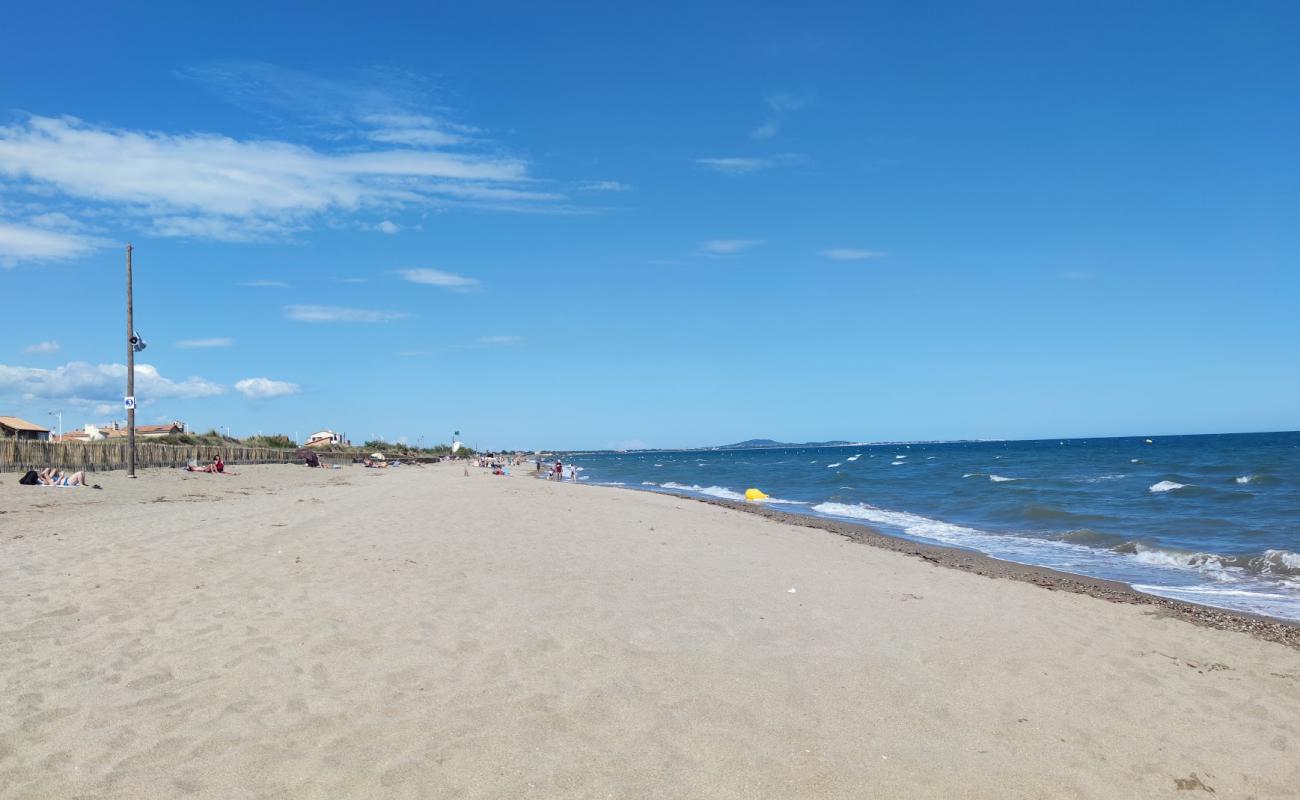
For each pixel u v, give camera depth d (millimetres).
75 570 9336
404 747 4688
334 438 91188
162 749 4543
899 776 4652
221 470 34969
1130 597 11594
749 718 5406
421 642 6773
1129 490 33406
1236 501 27172
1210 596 12281
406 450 106125
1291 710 6328
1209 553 16422
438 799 4086
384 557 10641
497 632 7148
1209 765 5164
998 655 7434
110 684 5566
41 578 8859
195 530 12812
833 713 5605
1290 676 7320
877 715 5625
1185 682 6977
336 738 4777
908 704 5887
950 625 8562
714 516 21719
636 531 15469
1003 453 116312
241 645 6539
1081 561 16141
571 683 5895
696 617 8117
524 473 62469
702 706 5570
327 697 5441
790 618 8359
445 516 16281
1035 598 10781
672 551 12820
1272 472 41500
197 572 9344
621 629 7453
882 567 13141
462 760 4539
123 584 8617
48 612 7402
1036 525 22969
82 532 12531
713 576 10625
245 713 5117
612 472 76250
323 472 45219
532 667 6227
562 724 5121
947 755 5008
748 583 10289
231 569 9570
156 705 5203
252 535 12273
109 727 4824
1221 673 7355
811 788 4430
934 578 12211
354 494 23562
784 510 29016
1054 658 7477
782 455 164750
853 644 7445
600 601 8562
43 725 4820
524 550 11812
